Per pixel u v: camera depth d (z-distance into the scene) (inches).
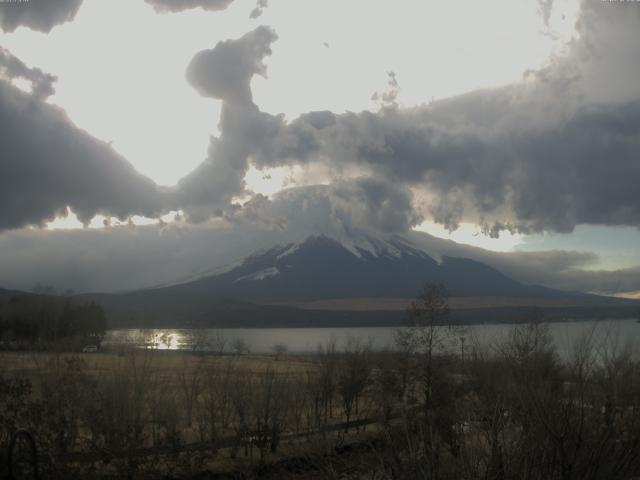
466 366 885.8
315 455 563.2
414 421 468.1
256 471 1209.4
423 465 412.2
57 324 2714.1
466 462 404.2
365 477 447.5
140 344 2437.3
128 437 1171.9
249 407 1457.9
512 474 385.1
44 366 1243.2
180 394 1567.4
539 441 391.9
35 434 988.6
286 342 6225.4
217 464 1299.2
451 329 1561.3
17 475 917.8
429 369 1433.3
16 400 1003.3
